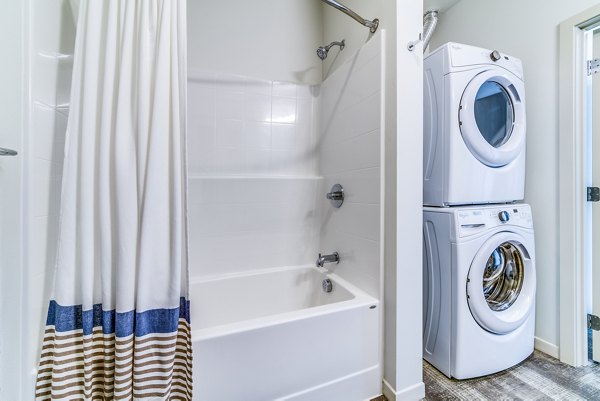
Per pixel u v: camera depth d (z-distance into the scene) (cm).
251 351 94
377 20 123
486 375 129
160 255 81
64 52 82
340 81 155
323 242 179
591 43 138
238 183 164
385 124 118
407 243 113
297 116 180
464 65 129
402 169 112
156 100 80
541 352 148
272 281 170
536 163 151
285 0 175
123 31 79
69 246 75
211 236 159
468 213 126
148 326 80
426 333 140
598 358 136
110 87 77
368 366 117
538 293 151
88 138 75
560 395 117
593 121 138
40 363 72
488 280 139
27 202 65
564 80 138
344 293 138
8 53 60
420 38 114
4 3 59
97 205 77
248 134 168
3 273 60
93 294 77
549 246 146
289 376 101
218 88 160
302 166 183
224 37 160
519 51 158
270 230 174
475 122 128
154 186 80
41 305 72
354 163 140
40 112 70
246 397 94
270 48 172
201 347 87
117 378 75
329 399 108
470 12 184
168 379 81
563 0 139
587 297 139
